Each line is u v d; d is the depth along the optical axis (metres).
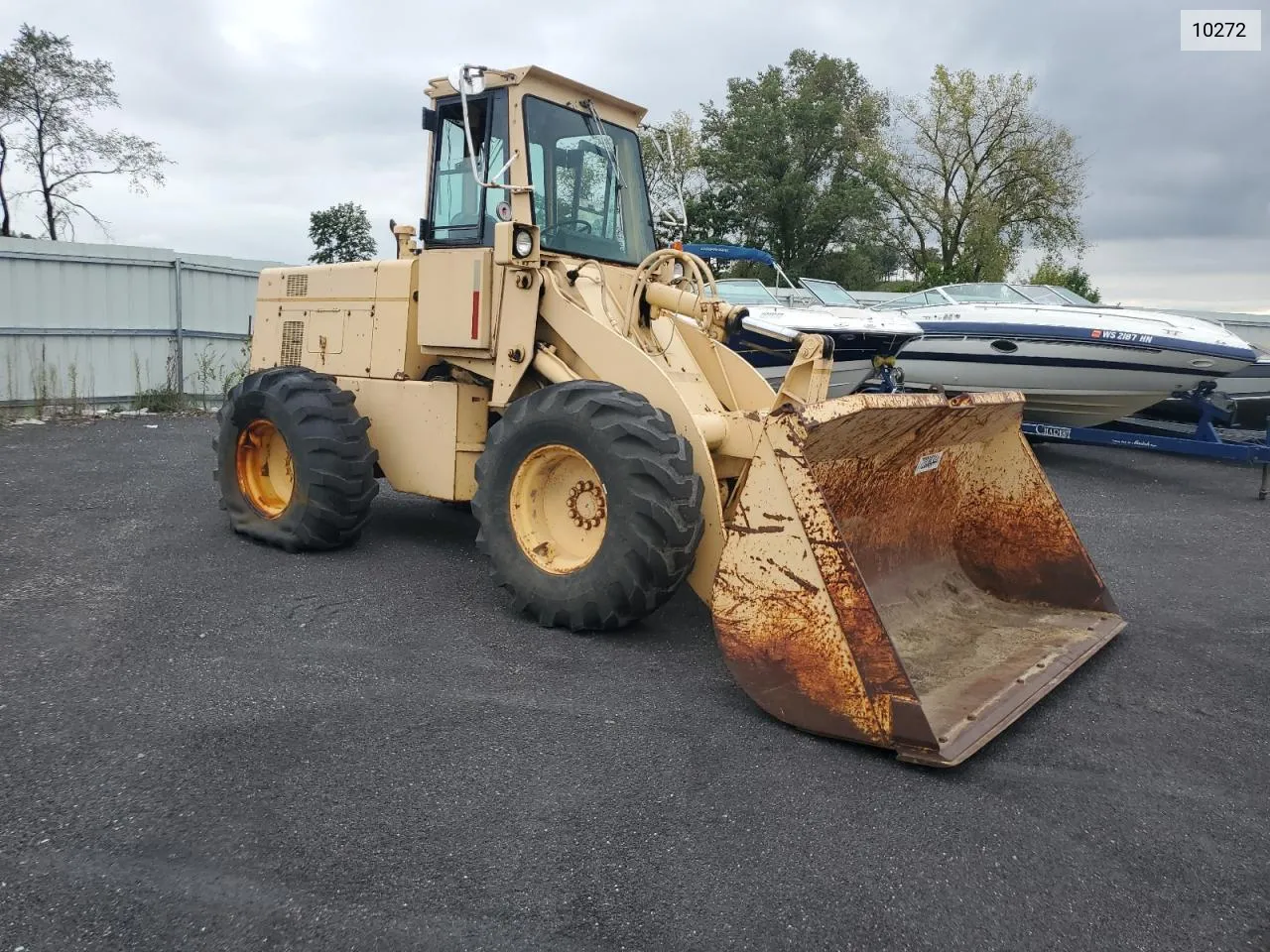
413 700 3.40
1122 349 9.13
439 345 5.04
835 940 2.19
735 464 4.28
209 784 2.77
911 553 4.42
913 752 2.99
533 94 4.94
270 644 3.92
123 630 4.01
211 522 6.04
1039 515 4.50
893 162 35.94
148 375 12.70
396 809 2.67
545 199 4.98
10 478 7.37
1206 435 9.13
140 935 2.12
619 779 2.88
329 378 5.47
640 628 4.27
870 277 37.00
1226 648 4.36
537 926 2.19
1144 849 2.62
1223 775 3.08
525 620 4.32
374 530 5.97
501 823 2.62
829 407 3.32
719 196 36.66
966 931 2.24
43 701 3.29
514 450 4.23
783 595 3.25
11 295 11.49
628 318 4.67
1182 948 2.21
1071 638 4.09
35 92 24.28
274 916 2.19
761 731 3.25
